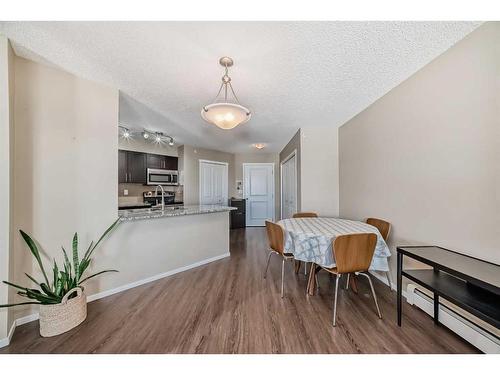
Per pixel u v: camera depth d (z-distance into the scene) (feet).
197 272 9.05
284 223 8.15
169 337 4.94
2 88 4.57
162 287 7.60
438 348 4.55
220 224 11.01
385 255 6.28
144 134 12.21
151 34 4.64
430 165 5.83
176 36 4.69
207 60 5.58
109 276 7.02
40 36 4.71
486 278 3.59
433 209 5.75
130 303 6.48
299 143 11.78
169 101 8.20
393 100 7.20
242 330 5.19
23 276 5.44
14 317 5.21
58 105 6.02
